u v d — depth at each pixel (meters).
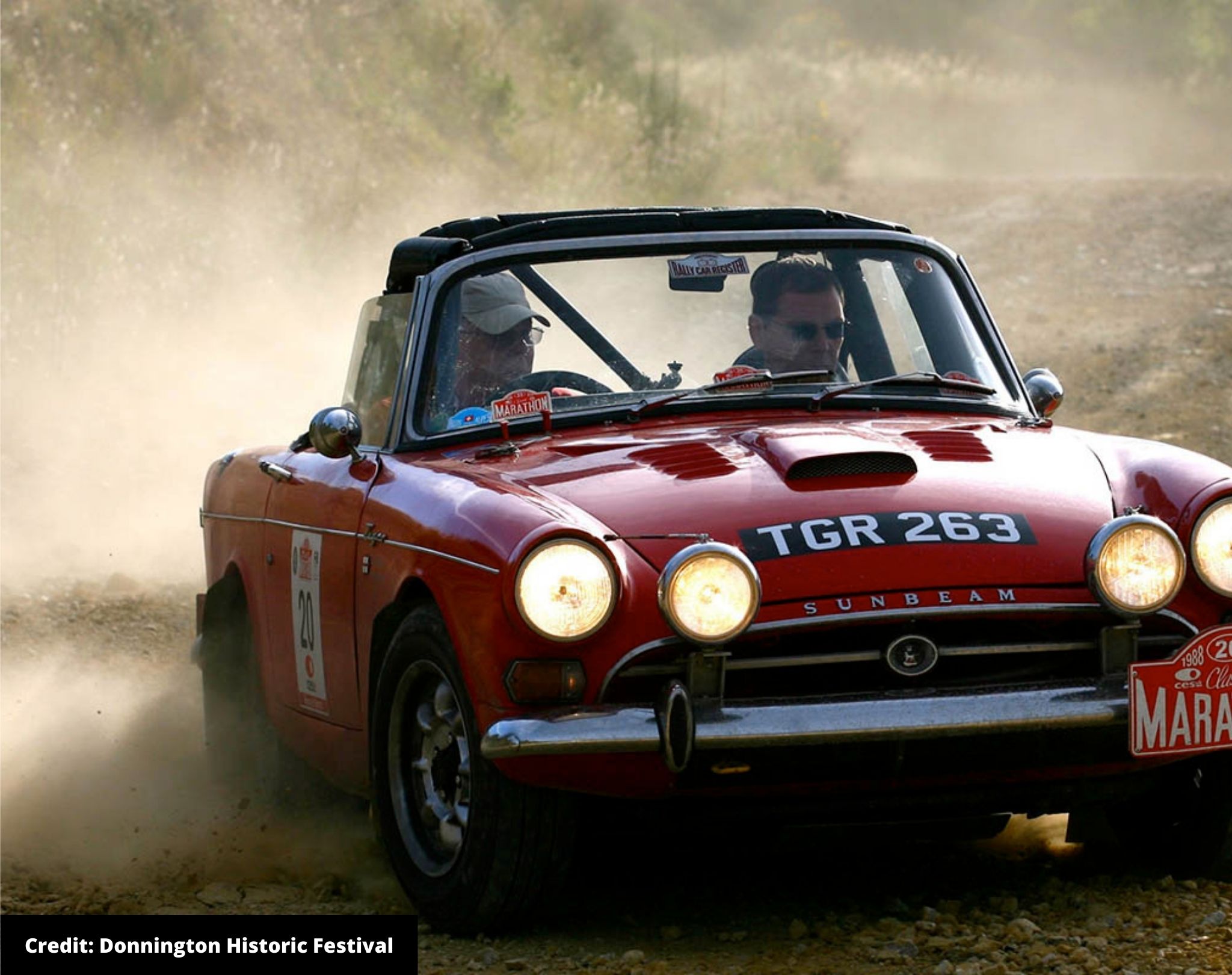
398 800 15.68
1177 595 14.34
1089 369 51.94
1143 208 81.50
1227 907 14.66
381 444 18.41
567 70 86.38
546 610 13.52
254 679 21.16
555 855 14.20
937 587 13.92
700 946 14.42
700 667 13.52
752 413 17.58
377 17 75.75
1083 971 13.19
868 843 15.00
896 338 19.48
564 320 18.67
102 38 60.78
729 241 19.17
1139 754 13.88
